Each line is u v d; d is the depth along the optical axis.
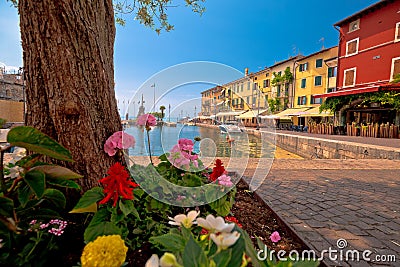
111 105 2.00
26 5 1.65
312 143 11.05
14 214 1.08
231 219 1.78
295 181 4.12
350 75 17.11
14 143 1.11
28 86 1.74
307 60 24.95
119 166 1.38
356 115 16.83
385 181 4.21
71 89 1.67
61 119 1.67
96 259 0.73
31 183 1.11
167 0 4.10
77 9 1.71
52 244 1.25
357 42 16.48
